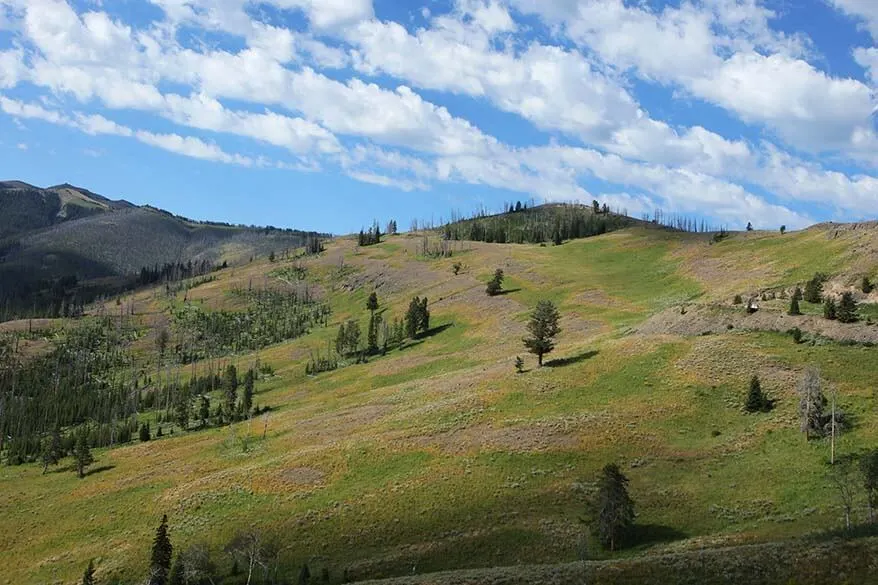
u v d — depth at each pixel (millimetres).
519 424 87500
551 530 65312
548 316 111188
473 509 70812
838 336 94625
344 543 69625
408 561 63844
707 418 82562
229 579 67625
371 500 76000
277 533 73438
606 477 62938
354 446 91000
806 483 65438
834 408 73500
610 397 91812
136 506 90312
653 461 75312
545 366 109812
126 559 76250
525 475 75688
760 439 75750
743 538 57000
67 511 95375
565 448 79688
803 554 41438
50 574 77438
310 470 86500
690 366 95000
